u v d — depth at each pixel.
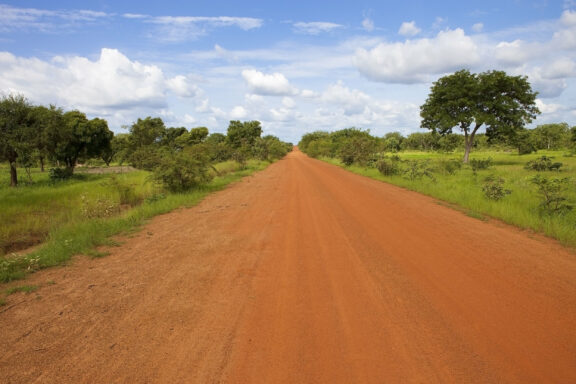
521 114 32.19
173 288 4.57
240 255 5.96
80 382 2.72
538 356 2.98
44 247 6.46
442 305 3.97
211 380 2.71
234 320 3.68
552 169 22.89
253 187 16.62
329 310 3.88
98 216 9.23
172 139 58.38
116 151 51.81
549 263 5.38
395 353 3.04
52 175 24.95
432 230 7.61
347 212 9.77
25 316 3.85
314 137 100.88
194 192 13.87
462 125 34.19
